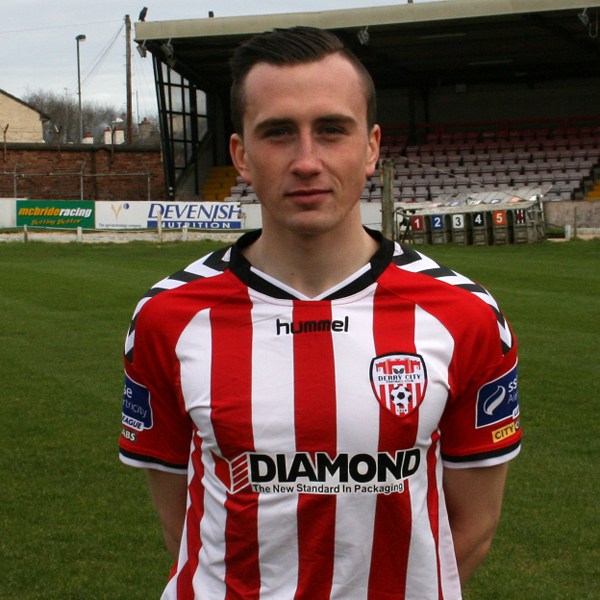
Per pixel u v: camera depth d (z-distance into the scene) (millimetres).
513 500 5855
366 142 2125
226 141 40406
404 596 2148
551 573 4883
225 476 2148
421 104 42750
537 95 41344
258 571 2139
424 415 2119
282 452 2100
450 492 2297
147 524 5574
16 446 7078
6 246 26750
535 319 12859
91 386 9086
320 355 2135
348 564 2123
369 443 2092
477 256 23219
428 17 31375
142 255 24188
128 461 2363
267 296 2182
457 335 2172
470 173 37938
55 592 4695
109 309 14273
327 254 2172
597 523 5500
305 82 2035
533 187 34188
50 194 38594
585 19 29828
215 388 2145
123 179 39219
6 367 9992
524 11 30219
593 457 6711
